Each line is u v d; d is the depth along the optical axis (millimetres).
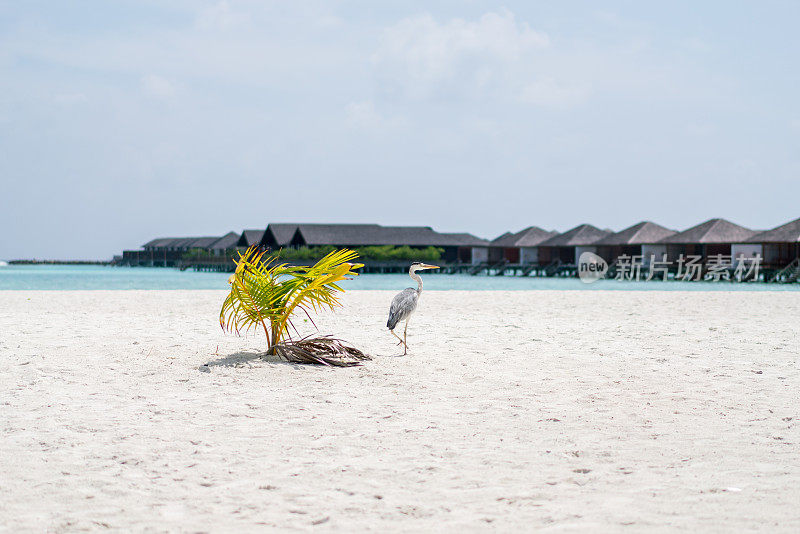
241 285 8734
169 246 125938
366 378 7824
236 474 4457
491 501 3941
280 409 6305
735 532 3391
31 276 67625
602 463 4668
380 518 3691
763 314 16688
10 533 3469
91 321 14141
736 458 4738
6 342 10445
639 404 6492
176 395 6895
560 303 20844
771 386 7348
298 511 3801
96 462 4695
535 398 6789
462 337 11742
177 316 15555
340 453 4934
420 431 5539
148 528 3557
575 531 3441
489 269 70188
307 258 67500
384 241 75312
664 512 3701
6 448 5020
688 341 11242
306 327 13297
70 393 6961
